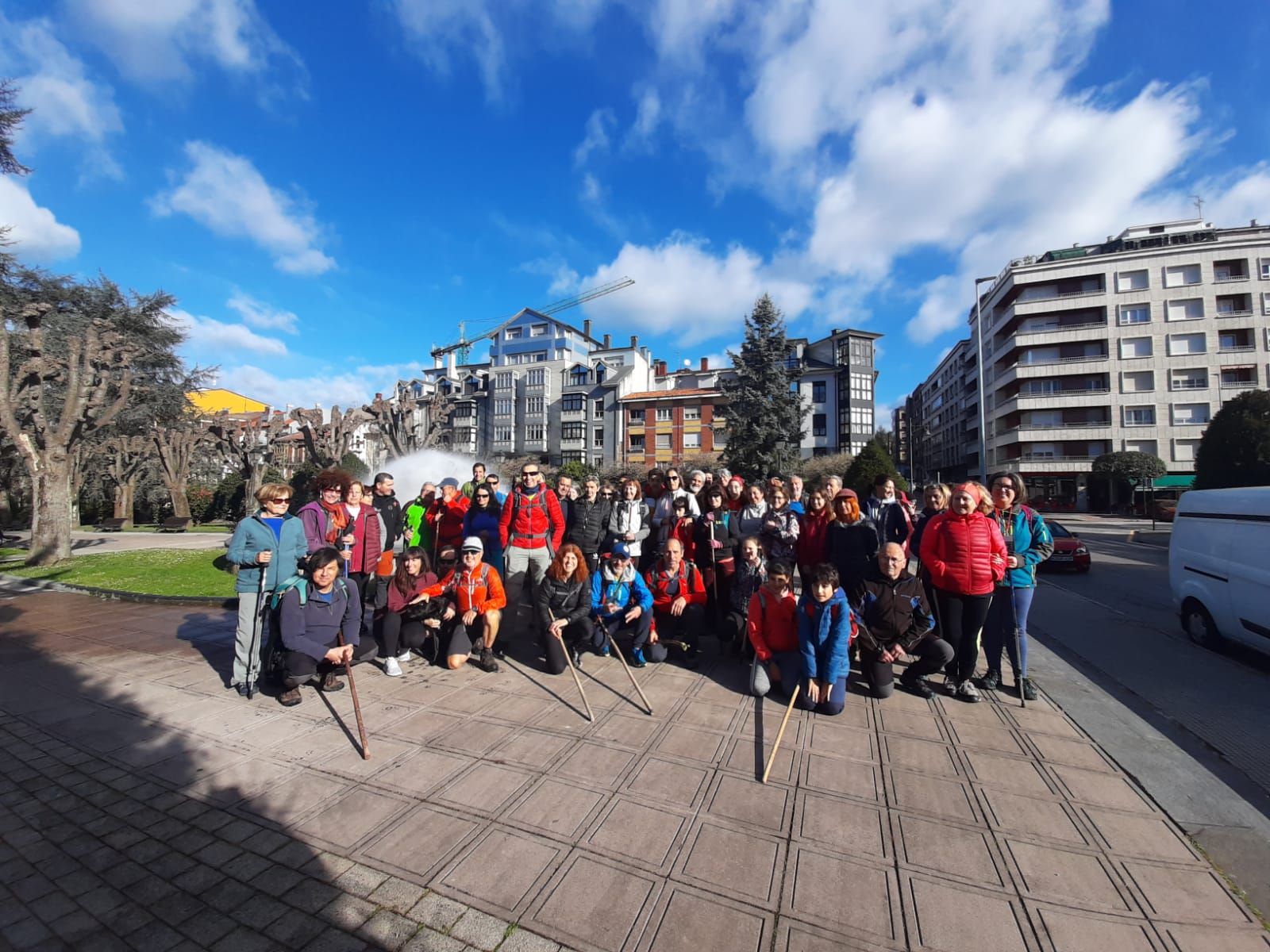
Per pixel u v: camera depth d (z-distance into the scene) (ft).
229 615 26.00
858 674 17.40
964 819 10.05
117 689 16.40
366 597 19.27
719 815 10.09
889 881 8.45
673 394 170.19
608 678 17.31
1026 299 138.41
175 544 55.47
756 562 18.61
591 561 22.57
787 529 20.43
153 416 89.40
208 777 11.47
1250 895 8.26
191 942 7.32
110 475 94.94
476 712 14.61
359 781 11.25
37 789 11.07
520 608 24.32
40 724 14.05
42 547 40.93
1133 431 125.18
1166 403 123.03
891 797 10.71
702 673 17.78
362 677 17.35
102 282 88.38
